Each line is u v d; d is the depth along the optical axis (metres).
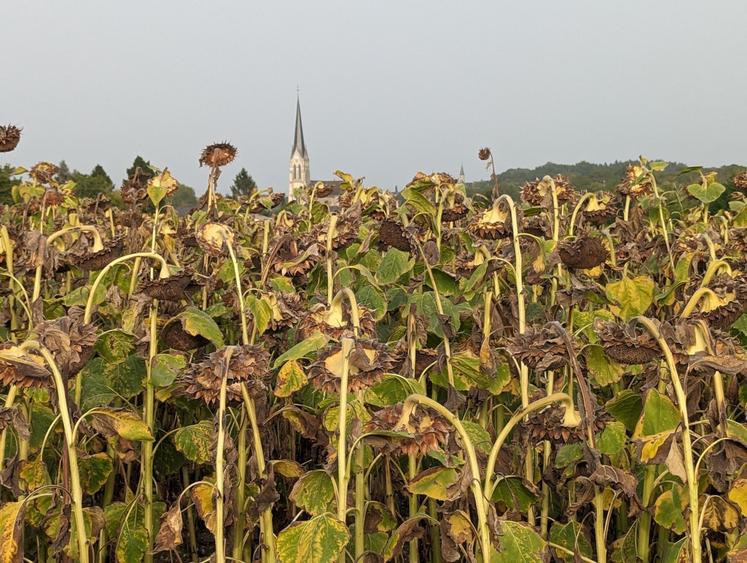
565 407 1.81
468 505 1.87
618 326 1.70
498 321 2.51
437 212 3.23
